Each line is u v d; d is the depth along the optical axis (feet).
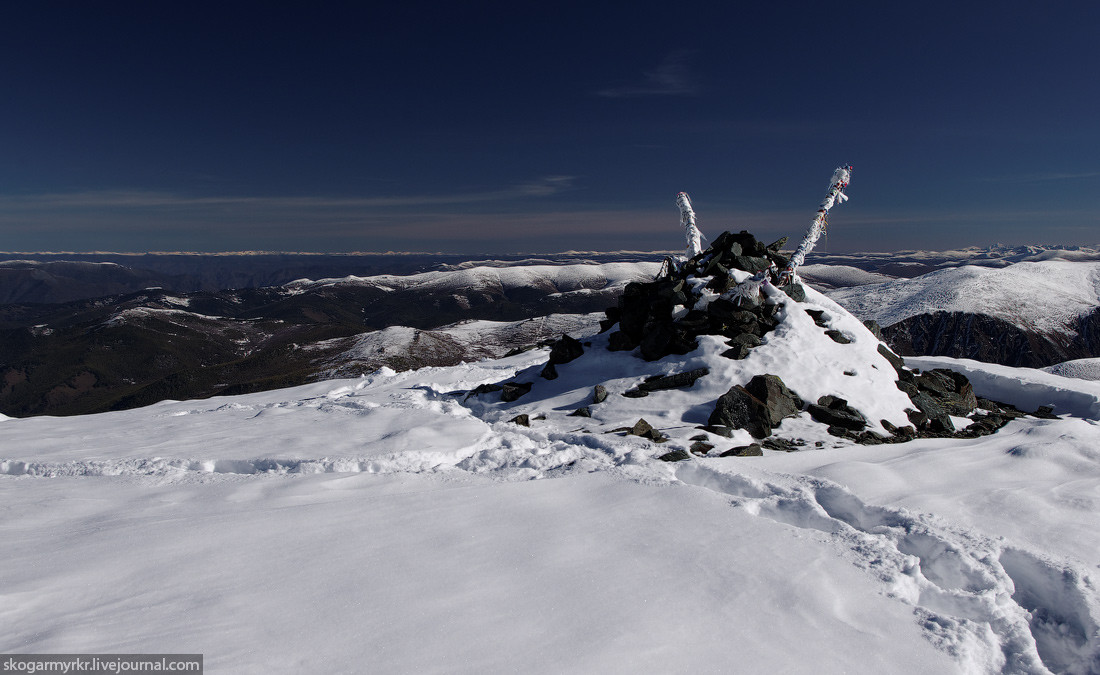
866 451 35.73
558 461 34.30
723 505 24.63
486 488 27.45
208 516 23.67
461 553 19.69
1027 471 30.58
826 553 20.59
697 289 58.18
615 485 27.45
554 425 45.09
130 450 38.40
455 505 24.88
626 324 59.98
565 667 13.26
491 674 12.89
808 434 41.04
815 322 55.77
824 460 33.73
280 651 13.47
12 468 35.94
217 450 37.04
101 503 26.32
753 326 54.13
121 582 17.21
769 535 21.81
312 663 13.04
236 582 17.25
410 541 20.75
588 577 18.03
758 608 16.74
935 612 17.69
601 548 20.35
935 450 35.19
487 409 53.93
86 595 16.37
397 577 17.71
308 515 23.53
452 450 36.04
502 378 80.64
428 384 76.43
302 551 19.71
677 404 45.91
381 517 23.35
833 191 59.21
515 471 32.63
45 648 13.26
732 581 18.17
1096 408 50.70
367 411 49.60
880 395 47.14
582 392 52.08
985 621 17.95
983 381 61.87
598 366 56.90
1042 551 21.49
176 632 14.23
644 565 19.03
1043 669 15.83
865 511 25.12
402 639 14.16
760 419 41.06
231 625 14.65
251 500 26.20
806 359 49.62
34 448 40.96
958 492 27.45
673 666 13.66
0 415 60.44
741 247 63.52
